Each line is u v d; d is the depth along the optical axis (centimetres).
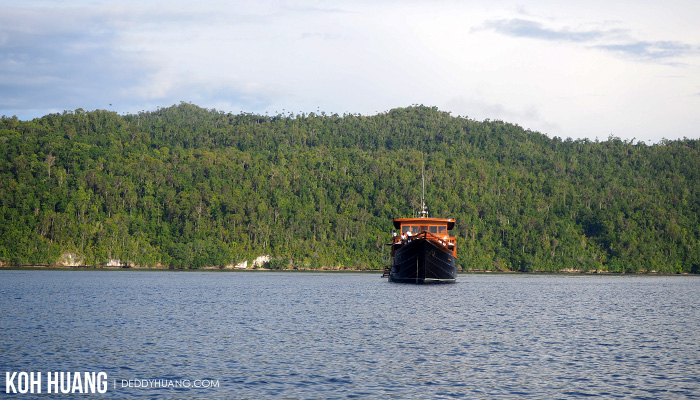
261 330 7600
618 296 14338
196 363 5672
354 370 5428
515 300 12288
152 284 17475
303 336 7125
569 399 4653
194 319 8688
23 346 6462
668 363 5834
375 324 8138
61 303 10981
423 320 8588
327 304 10888
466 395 4725
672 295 15012
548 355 6147
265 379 5122
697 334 7744
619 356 6144
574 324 8519
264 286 16888
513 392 4816
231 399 4600
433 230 15425
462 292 14000
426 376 5244
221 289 15388
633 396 4728
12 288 14912
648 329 8162
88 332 7400
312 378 5153
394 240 16950
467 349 6400
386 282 18512
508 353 6219
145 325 8031
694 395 4766
